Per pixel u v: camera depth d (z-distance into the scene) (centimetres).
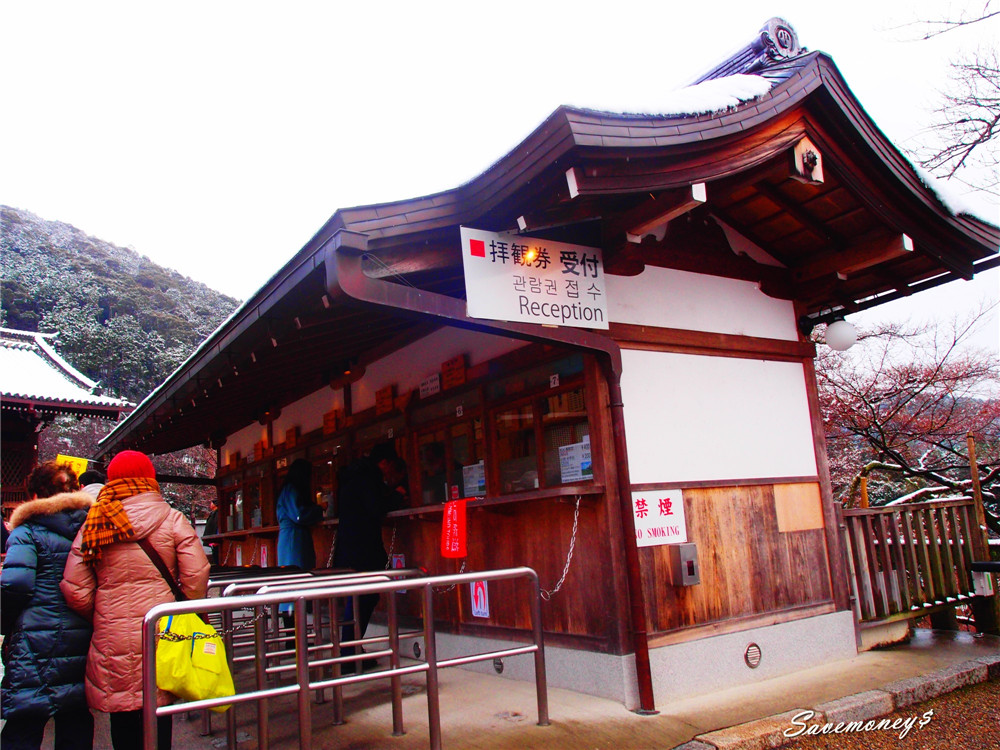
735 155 405
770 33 479
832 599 536
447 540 494
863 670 490
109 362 4119
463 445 558
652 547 444
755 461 517
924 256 534
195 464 2592
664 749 351
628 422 455
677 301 501
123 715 312
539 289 419
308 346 529
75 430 3369
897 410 1017
